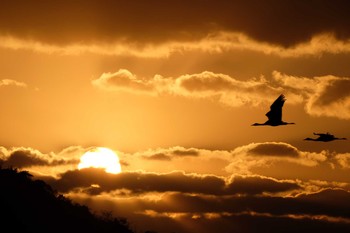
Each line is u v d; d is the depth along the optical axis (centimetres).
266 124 8562
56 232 16375
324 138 9762
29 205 17000
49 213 17162
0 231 14962
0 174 18138
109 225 18338
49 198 18138
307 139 9819
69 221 17300
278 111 8612
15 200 16838
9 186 17488
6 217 15562
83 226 17462
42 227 16238
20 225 15600
